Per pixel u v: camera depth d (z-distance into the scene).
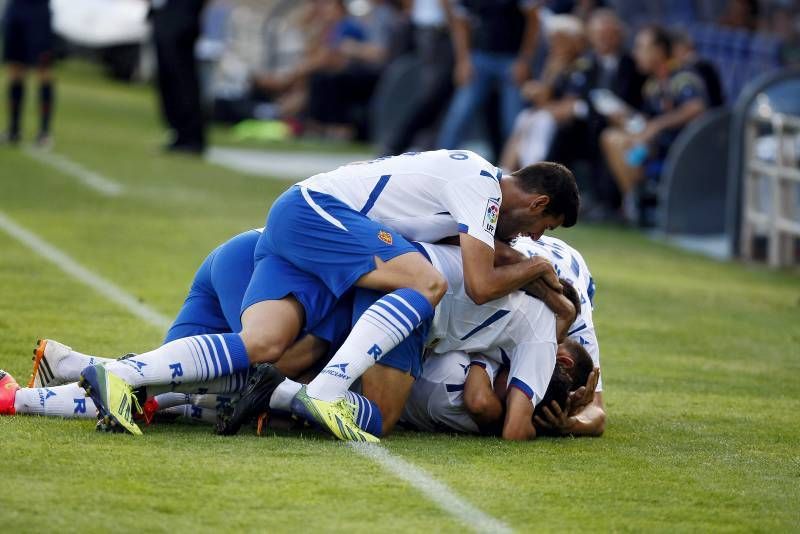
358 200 17.61
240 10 73.62
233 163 52.72
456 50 46.91
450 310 17.30
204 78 68.06
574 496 14.47
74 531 12.18
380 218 17.61
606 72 43.97
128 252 31.56
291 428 16.97
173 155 53.53
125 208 38.97
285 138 64.38
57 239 32.66
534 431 17.33
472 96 46.81
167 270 29.58
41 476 13.78
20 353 20.33
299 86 66.50
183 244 33.41
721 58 49.62
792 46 47.91
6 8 52.34
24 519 12.40
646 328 27.06
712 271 36.12
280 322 16.78
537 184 17.58
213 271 17.97
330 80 64.00
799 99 38.06
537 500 14.20
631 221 43.91
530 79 46.56
